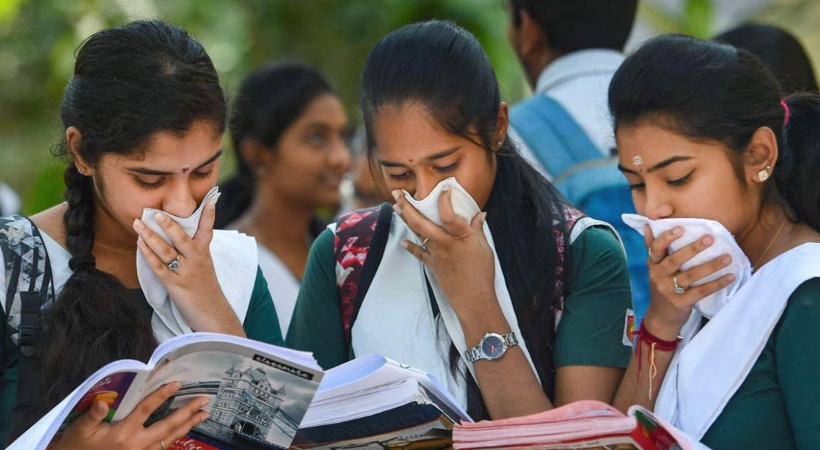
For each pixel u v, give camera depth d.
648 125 8.02
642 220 8.08
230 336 7.41
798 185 8.24
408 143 8.52
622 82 8.23
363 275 9.24
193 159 8.25
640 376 8.55
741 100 7.98
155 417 7.89
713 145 7.95
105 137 8.12
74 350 8.18
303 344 9.41
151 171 8.20
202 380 7.71
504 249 9.05
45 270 8.50
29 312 8.34
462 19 22.25
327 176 14.79
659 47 8.23
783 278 7.86
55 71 22.83
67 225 8.63
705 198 8.00
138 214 8.39
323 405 8.04
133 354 8.33
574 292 8.98
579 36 12.56
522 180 9.20
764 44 12.76
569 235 9.09
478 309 8.77
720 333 8.06
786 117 8.25
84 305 8.30
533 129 12.12
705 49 8.16
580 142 12.05
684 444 6.99
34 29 23.50
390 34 8.92
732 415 7.96
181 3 22.61
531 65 13.16
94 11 22.92
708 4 18.39
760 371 7.91
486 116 8.65
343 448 8.31
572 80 12.38
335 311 9.35
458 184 8.62
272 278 14.05
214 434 8.09
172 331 8.78
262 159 14.73
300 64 15.12
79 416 7.58
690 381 8.09
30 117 24.56
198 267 8.56
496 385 8.70
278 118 14.62
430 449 8.23
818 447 7.58
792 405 7.74
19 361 8.34
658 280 8.13
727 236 7.87
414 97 8.47
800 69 12.84
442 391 7.87
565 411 7.36
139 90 8.10
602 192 11.80
